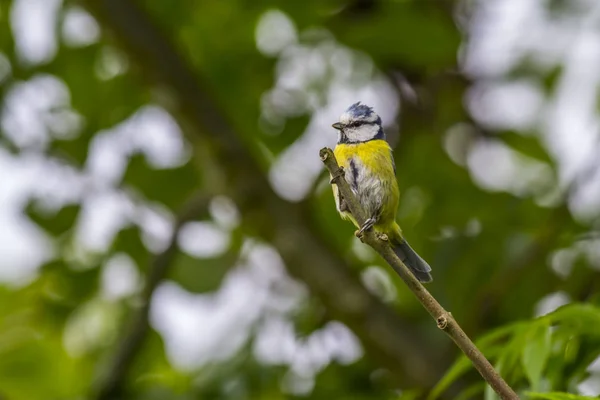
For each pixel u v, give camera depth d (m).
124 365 10.94
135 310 11.55
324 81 12.08
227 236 12.22
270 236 11.10
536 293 10.76
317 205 11.92
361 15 11.86
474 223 11.71
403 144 12.12
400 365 10.48
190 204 11.32
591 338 6.84
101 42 12.22
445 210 11.99
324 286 10.75
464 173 12.10
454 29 11.64
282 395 11.04
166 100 11.24
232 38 12.22
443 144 12.23
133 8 11.09
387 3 11.46
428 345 10.51
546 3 10.91
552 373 6.72
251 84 12.38
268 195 11.11
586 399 5.14
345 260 11.02
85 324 13.16
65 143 12.34
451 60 11.68
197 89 11.17
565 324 6.65
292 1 11.71
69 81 12.48
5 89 12.25
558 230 10.44
